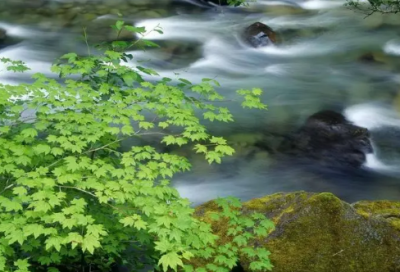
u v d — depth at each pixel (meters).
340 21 16.61
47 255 4.73
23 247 4.54
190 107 5.18
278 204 6.17
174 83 12.66
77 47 14.35
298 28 15.94
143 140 9.64
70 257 5.54
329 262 5.42
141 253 5.72
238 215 5.73
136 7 17.11
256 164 9.37
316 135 10.15
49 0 17.02
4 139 4.64
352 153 9.69
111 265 5.87
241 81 13.02
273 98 12.03
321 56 14.61
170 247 3.84
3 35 14.76
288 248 5.55
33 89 5.07
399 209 6.30
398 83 12.80
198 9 17.55
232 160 9.44
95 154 5.45
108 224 4.84
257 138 10.17
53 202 4.06
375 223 5.66
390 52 14.55
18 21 15.62
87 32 15.24
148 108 5.04
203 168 9.09
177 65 13.79
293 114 11.17
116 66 5.52
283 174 9.13
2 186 4.78
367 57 14.27
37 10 16.31
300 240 5.59
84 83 5.43
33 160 4.83
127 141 9.55
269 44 15.00
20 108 4.86
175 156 4.79
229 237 5.71
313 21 16.61
